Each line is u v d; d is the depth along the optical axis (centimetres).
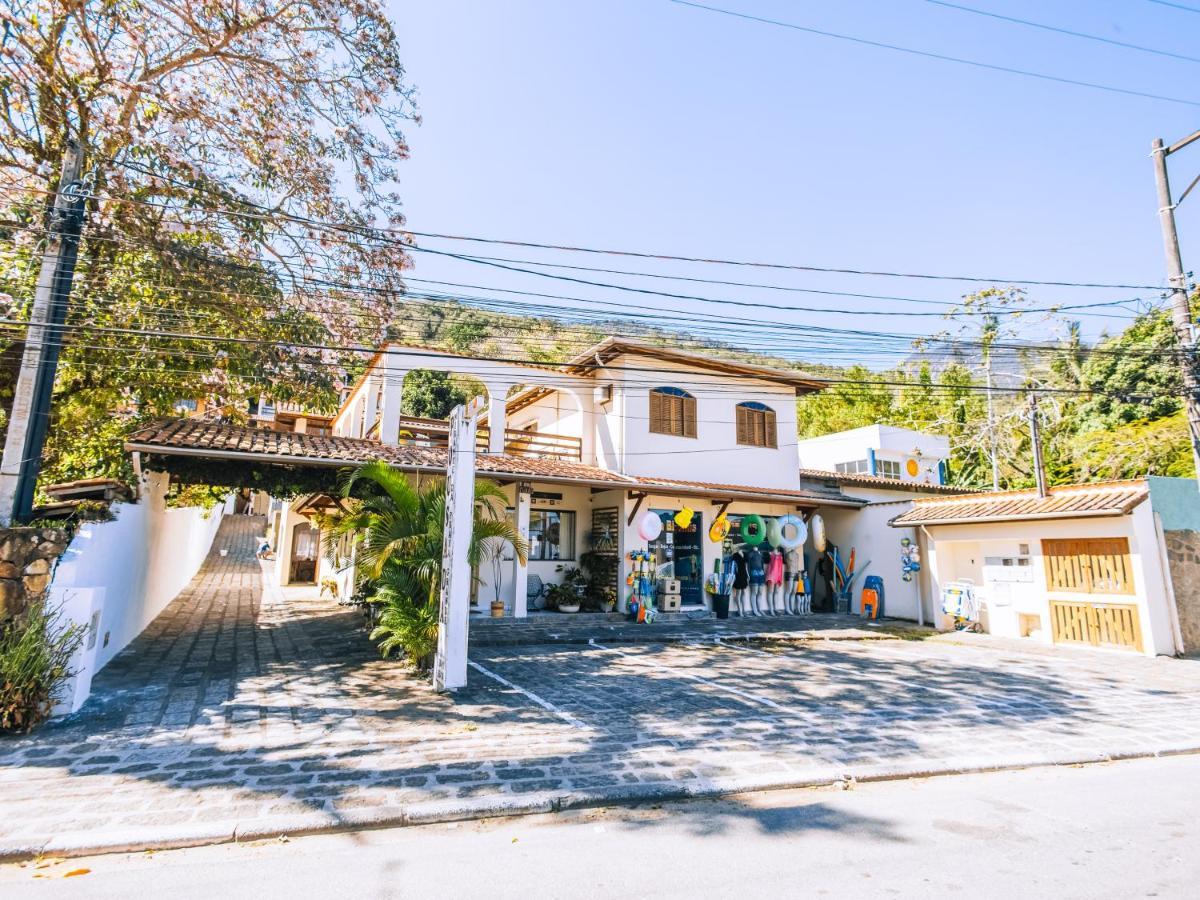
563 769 546
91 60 978
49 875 369
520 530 1427
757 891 354
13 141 944
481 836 433
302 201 1083
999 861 395
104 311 1043
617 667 1005
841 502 1784
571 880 368
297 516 2369
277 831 425
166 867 382
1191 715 781
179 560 1802
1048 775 582
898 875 375
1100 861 395
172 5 923
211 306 1065
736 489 1606
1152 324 2395
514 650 1148
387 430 1462
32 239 930
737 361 1831
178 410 1416
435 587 866
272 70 1012
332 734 625
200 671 890
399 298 1172
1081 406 2662
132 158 951
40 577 655
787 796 516
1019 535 1377
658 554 1652
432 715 704
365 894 351
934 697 846
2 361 970
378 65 1073
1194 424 947
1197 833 442
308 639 1169
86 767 525
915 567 1606
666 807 489
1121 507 1167
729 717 727
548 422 1986
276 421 2266
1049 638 1304
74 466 1241
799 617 1684
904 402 3431
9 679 598
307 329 1130
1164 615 1182
